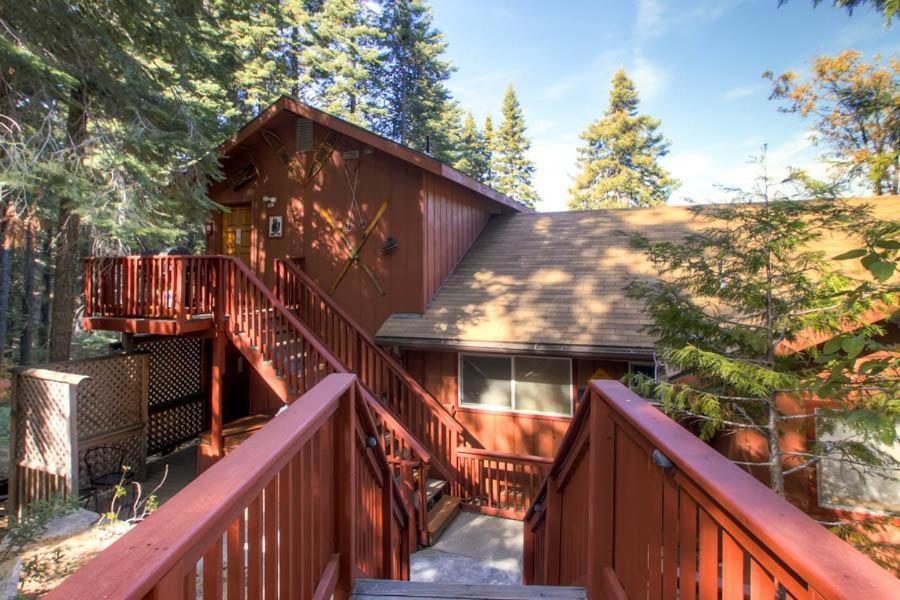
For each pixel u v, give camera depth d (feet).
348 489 7.70
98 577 2.52
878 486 15.55
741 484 3.67
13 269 58.29
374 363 24.95
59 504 12.89
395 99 83.82
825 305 10.87
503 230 34.78
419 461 19.97
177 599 2.88
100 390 23.70
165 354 29.07
